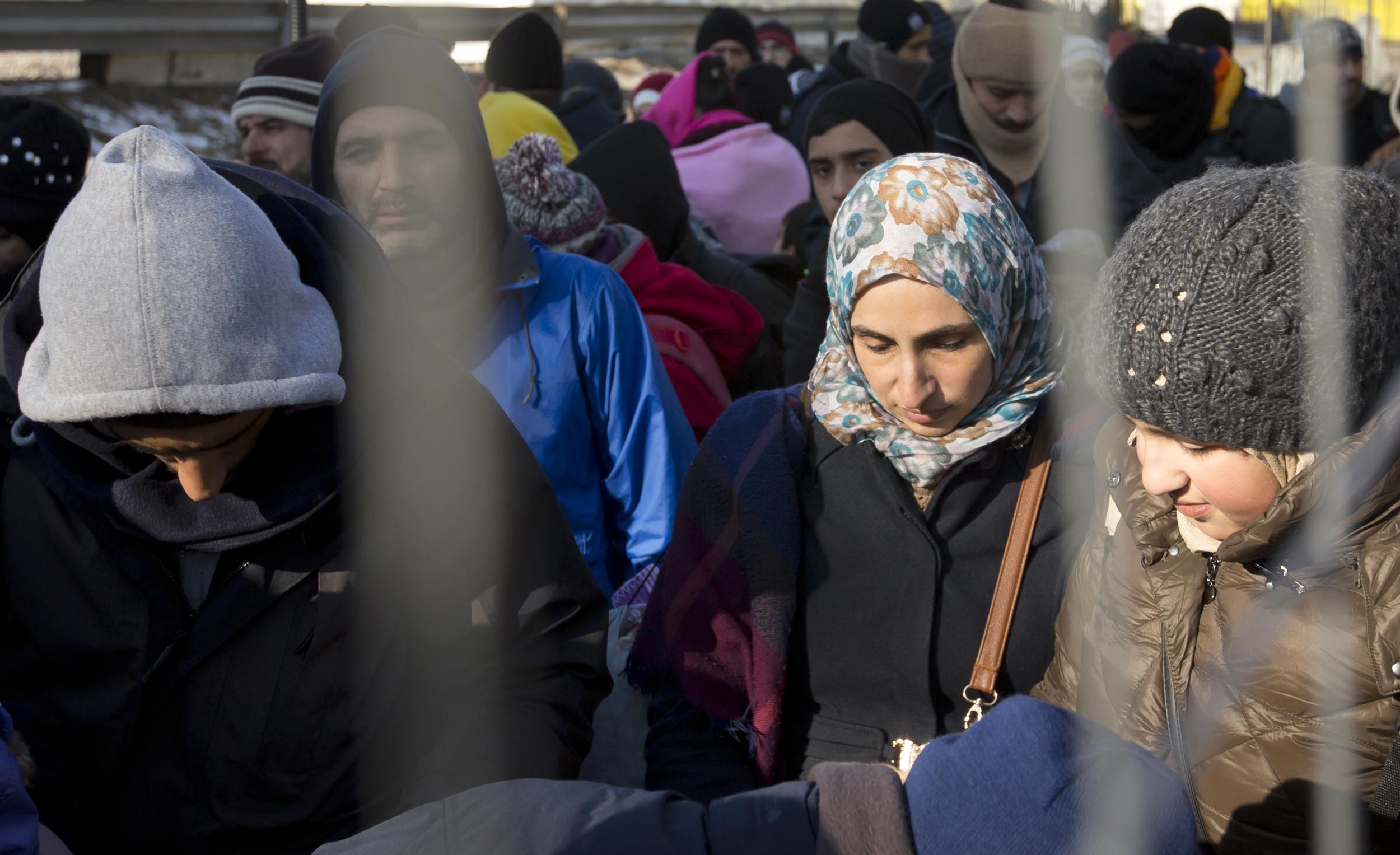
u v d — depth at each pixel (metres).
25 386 1.16
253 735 1.26
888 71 4.33
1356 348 0.92
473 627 1.33
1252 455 0.98
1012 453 1.36
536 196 2.27
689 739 1.40
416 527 1.30
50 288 1.13
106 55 5.57
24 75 5.48
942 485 1.34
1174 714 1.10
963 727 1.35
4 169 2.04
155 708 1.28
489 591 1.33
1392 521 0.97
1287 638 1.03
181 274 1.11
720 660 1.38
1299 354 0.92
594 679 1.39
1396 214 0.94
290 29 2.79
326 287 1.26
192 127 5.55
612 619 1.70
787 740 1.42
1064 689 1.25
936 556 1.34
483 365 1.79
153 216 1.11
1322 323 0.91
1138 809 0.78
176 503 1.24
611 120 4.26
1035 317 1.34
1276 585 1.03
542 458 1.79
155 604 1.27
